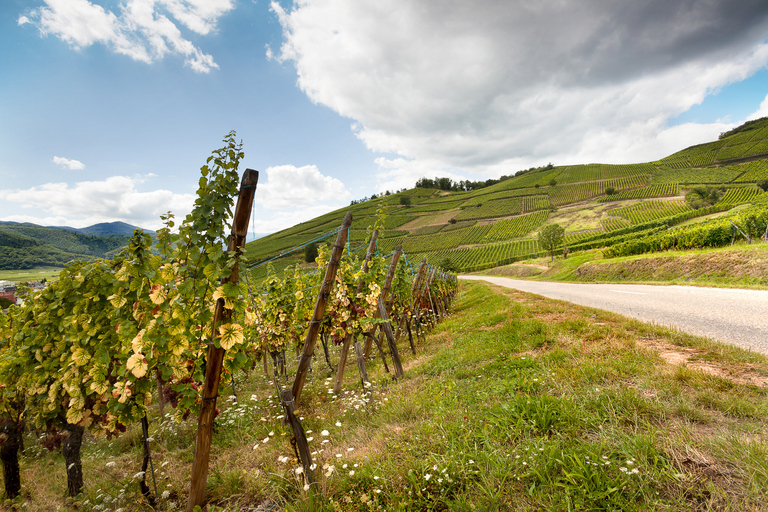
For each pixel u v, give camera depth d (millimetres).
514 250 76438
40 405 4051
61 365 4137
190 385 3666
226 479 3164
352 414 4336
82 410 3639
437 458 2650
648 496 1986
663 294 10906
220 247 2812
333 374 7234
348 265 7742
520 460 2455
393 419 3885
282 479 2920
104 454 4773
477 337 7195
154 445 4688
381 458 2896
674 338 4805
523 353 5098
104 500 3242
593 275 22922
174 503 3090
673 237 22078
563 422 2818
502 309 10047
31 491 4031
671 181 109438
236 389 7230
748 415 2625
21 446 5438
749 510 1757
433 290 13281
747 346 4676
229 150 2820
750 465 2010
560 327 6090
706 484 1979
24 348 4246
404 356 7754
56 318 4164
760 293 8609
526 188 141375
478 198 139750
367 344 8023
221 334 2877
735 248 13344
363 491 2562
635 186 111375
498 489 2244
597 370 3715
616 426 2637
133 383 3398
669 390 3074
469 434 2922
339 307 6312
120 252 4348
